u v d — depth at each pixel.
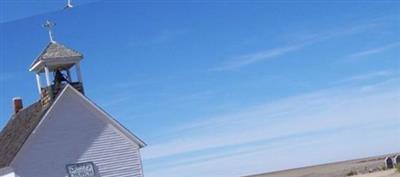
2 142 55.50
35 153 49.72
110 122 52.91
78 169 50.94
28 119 53.34
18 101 60.25
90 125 52.09
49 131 50.41
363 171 158.12
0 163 50.56
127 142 53.41
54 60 52.66
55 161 50.25
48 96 52.59
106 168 52.09
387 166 131.50
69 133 51.12
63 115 51.16
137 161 53.47
